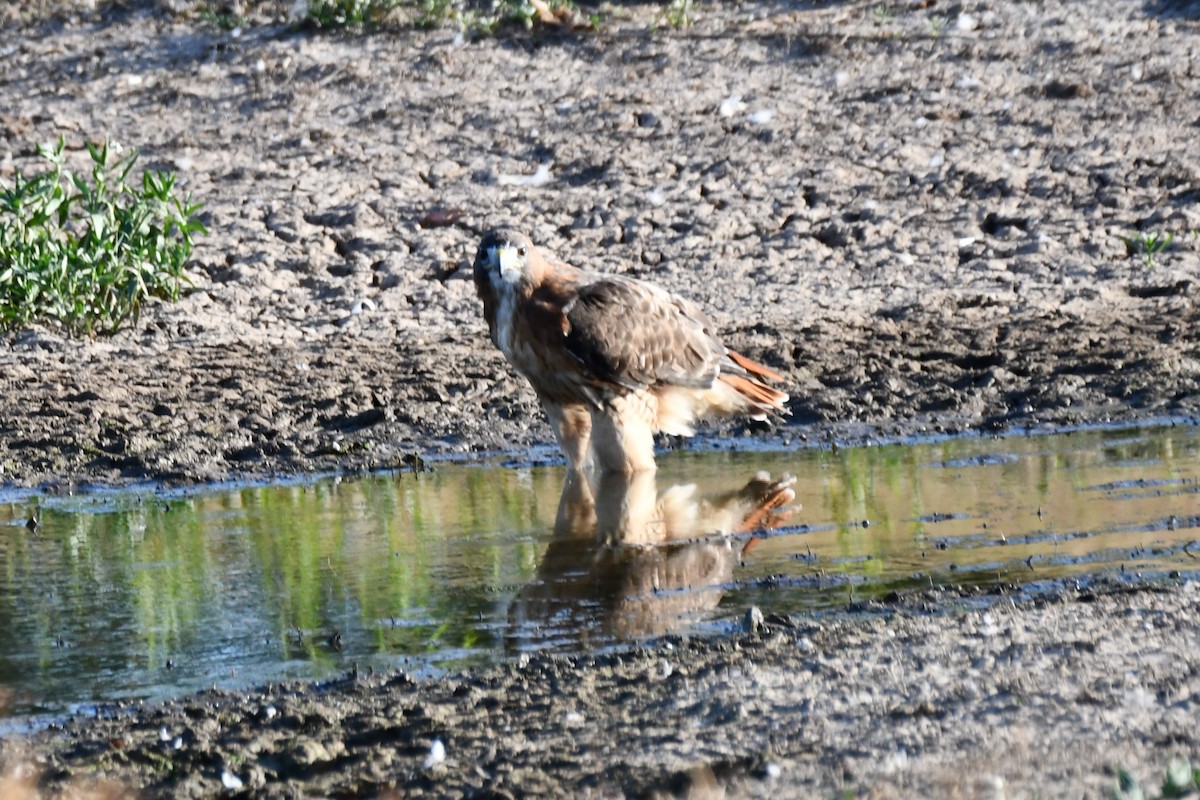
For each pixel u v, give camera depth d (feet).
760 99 197.16
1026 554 84.74
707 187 179.11
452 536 95.50
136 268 151.64
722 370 114.32
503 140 189.98
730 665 67.97
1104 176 177.17
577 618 78.23
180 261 155.63
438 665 72.18
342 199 179.11
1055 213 171.22
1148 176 176.65
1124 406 121.08
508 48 211.20
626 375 107.24
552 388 109.29
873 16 219.20
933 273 160.97
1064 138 185.78
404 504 104.27
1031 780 53.21
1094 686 61.72
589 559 89.10
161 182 157.28
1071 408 121.19
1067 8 219.82
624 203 176.24
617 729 61.82
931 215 172.24
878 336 142.10
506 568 87.97
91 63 213.05
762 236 169.89
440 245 168.86
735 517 97.35
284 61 209.15
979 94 196.03
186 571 89.71
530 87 202.08
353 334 150.00
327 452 118.01
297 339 149.38
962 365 133.49
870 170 180.96
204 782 60.13
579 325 105.91
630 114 194.29
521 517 99.50
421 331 150.10
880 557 86.12
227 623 79.92
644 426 109.91
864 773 55.16
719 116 193.26
